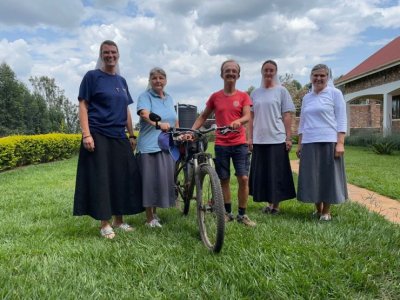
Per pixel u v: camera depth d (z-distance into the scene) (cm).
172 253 336
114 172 403
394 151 1614
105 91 393
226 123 445
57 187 763
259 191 489
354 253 327
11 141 1116
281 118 480
